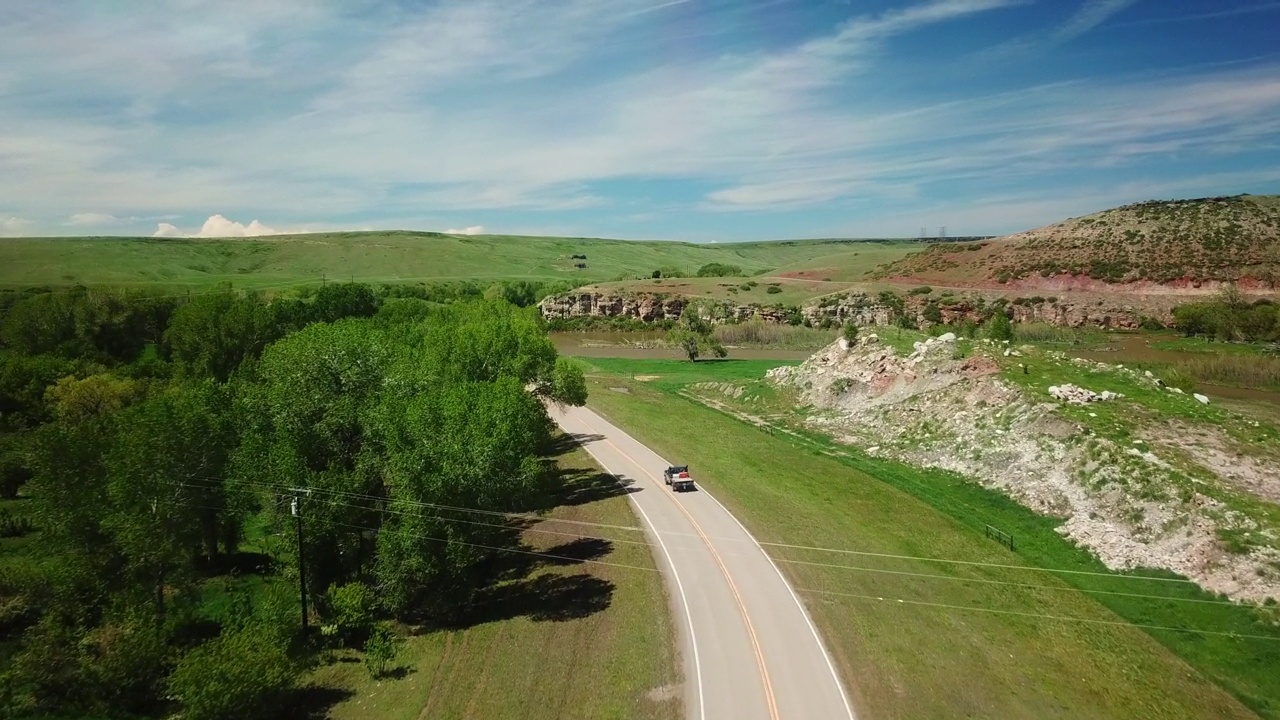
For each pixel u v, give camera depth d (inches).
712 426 3216.0
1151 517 1867.6
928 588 1670.8
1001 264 7691.9
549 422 2534.5
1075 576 1756.9
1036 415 2391.7
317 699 1337.4
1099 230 7637.8
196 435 1787.6
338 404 1787.6
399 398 1822.1
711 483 2404.0
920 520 2071.9
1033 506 2105.1
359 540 1692.9
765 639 1443.2
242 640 1296.8
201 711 1179.9
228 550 1966.0
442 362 2362.2
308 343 2119.8
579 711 1240.2
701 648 1414.9
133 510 1603.1
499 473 1663.4
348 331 2401.6
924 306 6638.8
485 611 1624.0
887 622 1512.1
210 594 1785.2
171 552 1630.2
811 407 3351.4
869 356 3373.5
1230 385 3732.8
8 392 3186.5
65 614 1533.0
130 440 1695.4
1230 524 1749.5
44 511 1653.5
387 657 1413.6
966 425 2586.1
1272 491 1903.3
